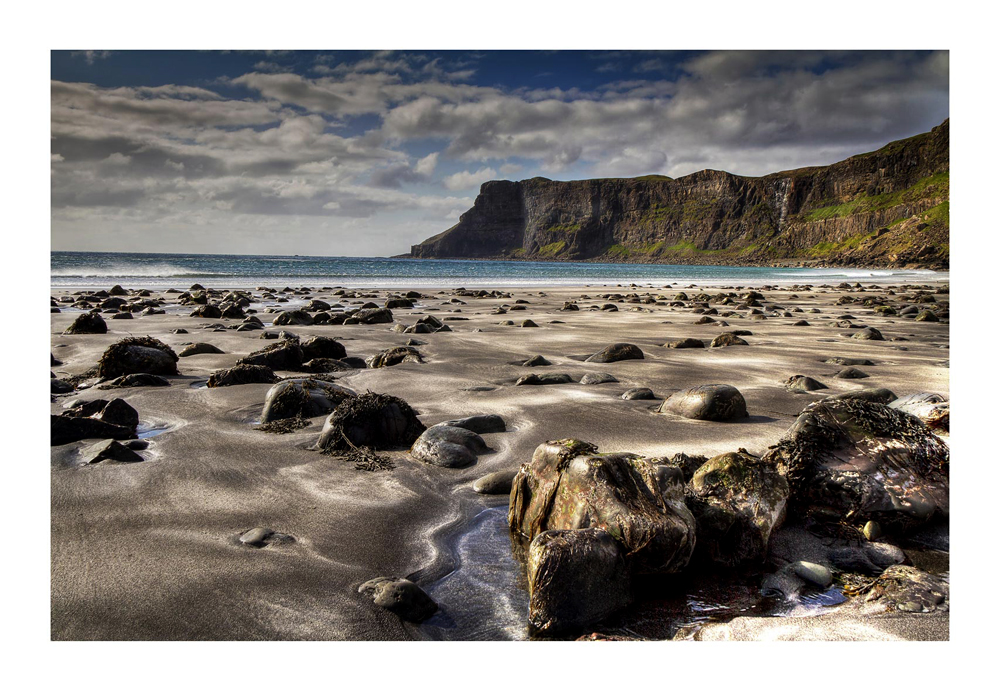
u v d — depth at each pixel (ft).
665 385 27.84
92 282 109.60
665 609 10.90
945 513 13.80
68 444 18.12
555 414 22.26
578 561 10.54
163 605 10.34
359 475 16.39
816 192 610.65
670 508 12.26
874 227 488.85
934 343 43.19
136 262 186.50
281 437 19.56
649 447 18.53
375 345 40.04
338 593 10.87
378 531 13.25
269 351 31.81
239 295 81.66
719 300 89.76
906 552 12.93
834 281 193.36
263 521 13.56
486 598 11.01
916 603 10.78
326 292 98.84
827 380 29.14
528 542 12.97
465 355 36.09
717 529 12.50
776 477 13.65
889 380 29.14
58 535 12.54
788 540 13.25
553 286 137.69
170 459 17.22
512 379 29.19
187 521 13.43
